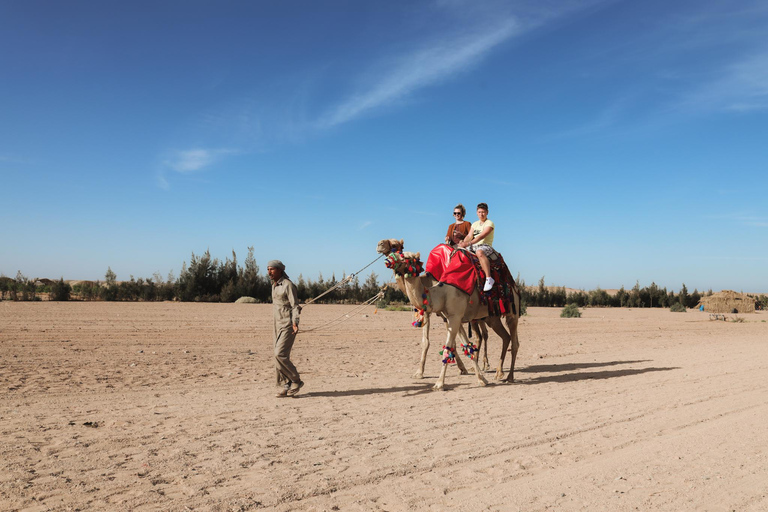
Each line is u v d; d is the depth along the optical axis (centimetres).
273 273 895
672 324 3122
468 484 472
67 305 3469
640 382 1046
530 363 1392
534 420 713
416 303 951
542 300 6247
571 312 3819
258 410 770
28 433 629
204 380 1032
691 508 418
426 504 427
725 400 852
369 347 1677
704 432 650
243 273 4869
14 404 791
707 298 5100
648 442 609
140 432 639
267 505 421
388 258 921
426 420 711
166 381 1013
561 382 1056
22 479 473
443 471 506
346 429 660
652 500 433
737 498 436
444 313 992
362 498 438
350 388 969
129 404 802
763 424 689
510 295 1063
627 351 1675
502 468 514
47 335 1711
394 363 1332
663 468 513
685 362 1365
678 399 861
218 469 504
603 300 6700
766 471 502
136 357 1320
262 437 619
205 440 605
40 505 418
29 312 2722
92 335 1762
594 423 696
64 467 507
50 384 952
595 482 476
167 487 457
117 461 526
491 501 433
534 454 560
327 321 2703
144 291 4528
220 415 734
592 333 2373
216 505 418
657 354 1575
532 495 446
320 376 1109
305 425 679
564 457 551
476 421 707
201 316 2820
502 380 1081
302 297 5069
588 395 904
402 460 535
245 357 1381
